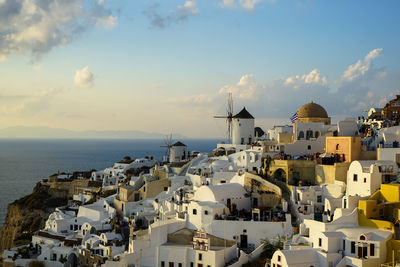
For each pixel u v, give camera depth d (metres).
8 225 137.00
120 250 82.19
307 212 74.88
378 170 69.19
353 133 95.94
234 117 129.38
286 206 77.12
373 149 85.56
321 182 82.56
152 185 107.62
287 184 83.25
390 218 63.06
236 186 84.25
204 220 75.88
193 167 113.94
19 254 95.94
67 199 139.62
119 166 153.00
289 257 58.72
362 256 57.69
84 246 88.75
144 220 93.12
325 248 59.97
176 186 105.00
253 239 73.00
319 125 100.62
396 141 83.56
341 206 71.81
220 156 117.56
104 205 110.06
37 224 127.38
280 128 119.44
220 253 70.00
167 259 73.00
